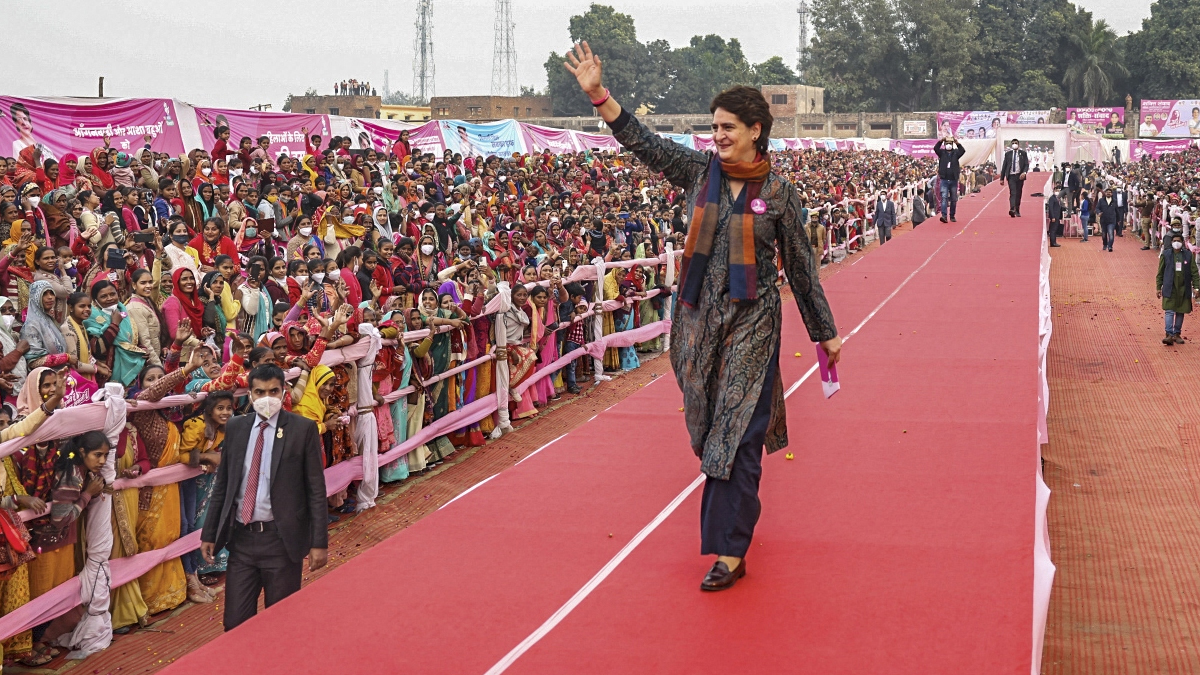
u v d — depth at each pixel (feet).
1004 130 169.27
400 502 29.63
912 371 27.73
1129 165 193.98
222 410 23.11
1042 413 29.73
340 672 12.03
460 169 68.64
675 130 269.85
